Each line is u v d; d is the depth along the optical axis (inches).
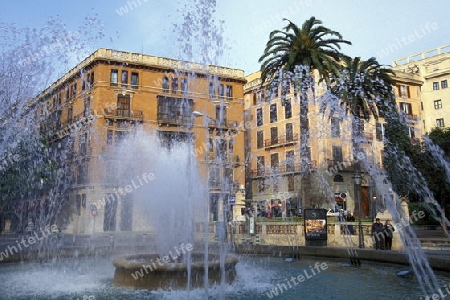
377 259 575.5
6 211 1272.1
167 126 1675.7
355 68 1095.0
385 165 1429.6
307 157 1772.9
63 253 638.5
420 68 2546.8
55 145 1488.7
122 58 1657.2
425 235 1077.8
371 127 1588.3
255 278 464.1
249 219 925.2
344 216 1027.3
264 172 2000.5
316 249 662.5
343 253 624.7
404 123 1455.5
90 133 1571.1
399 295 367.9
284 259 661.9
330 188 1643.7
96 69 1626.5
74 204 1551.4
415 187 1395.2
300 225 821.2
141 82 1678.2
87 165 1541.6
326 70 1107.3
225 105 1815.9
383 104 1251.8
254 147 2082.9
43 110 986.1
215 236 919.7
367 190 1729.8
